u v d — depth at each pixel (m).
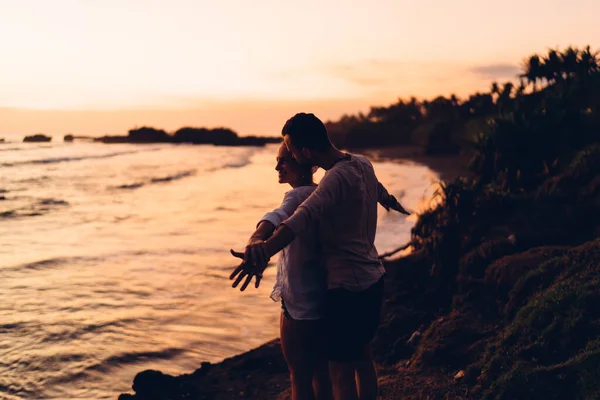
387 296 6.78
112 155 62.97
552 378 3.30
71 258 10.84
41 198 22.72
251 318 7.08
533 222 6.75
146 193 25.06
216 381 5.07
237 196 23.77
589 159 7.90
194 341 6.23
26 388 4.93
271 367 5.39
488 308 5.04
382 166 38.53
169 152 75.31
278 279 2.69
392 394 4.04
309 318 2.60
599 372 3.12
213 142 117.06
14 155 55.69
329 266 2.56
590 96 13.86
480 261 6.22
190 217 17.22
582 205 6.89
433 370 4.30
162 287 8.58
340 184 2.42
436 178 27.89
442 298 6.39
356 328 2.54
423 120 76.19
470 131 21.72
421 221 7.66
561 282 4.23
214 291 8.35
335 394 2.70
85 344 6.06
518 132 11.64
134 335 6.39
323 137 2.56
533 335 3.77
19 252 11.45
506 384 3.42
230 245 12.38
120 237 13.52
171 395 4.73
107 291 8.34
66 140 121.31
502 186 9.63
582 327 3.59
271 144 121.44
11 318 6.91
